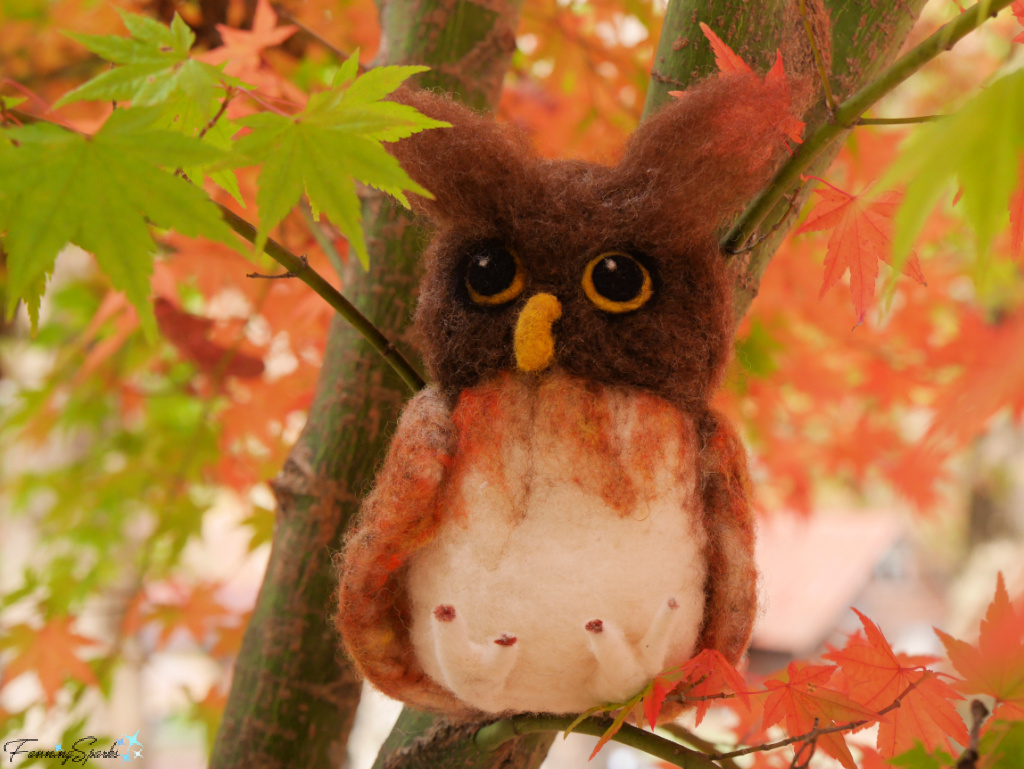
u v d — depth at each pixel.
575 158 0.54
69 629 1.06
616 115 1.16
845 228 0.54
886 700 0.53
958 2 0.56
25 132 0.47
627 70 1.09
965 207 0.41
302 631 0.63
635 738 0.52
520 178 0.51
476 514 0.50
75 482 1.40
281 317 1.03
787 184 0.52
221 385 1.16
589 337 0.50
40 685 1.02
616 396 0.50
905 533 3.71
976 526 3.01
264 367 1.03
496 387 0.51
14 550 1.84
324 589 0.64
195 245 0.97
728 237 0.54
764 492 1.45
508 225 0.51
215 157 0.47
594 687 0.51
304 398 1.17
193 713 1.17
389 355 0.54
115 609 1.44
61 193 0.47
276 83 0.78
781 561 3.48
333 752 0.64
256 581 2.83
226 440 1.23
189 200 0.47
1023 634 0.50
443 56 0.67
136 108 0.48
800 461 1.38
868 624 0.53
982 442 2.82
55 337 1.51
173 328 0.99
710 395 0.52
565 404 0.50
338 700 0.64
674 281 0.51
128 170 0.47
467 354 0.51
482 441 0.50
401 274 0.65
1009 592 0.51
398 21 0.68
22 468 1.70
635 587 0.49
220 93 0.52
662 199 0.50
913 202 0.42
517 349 0.50
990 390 0.44
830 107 0.51
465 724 0.58
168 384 1.49
